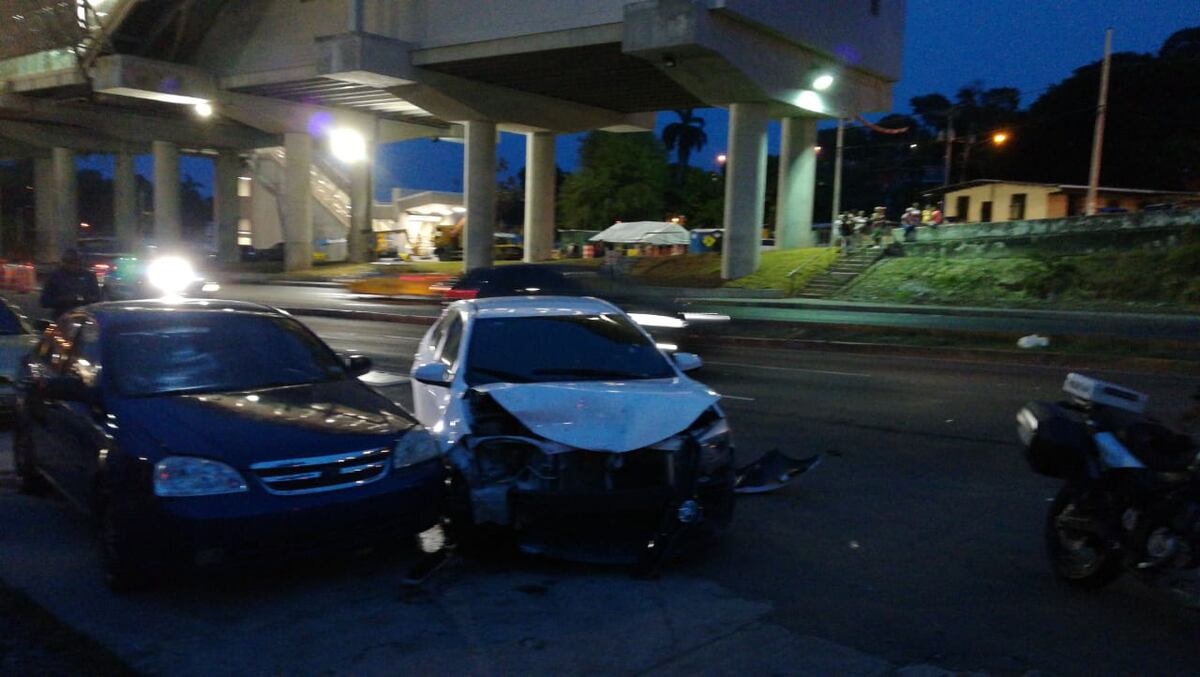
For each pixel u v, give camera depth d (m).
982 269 31.78
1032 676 4.07
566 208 73.25
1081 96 60.47
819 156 85.38
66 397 5.71
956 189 52.09
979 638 4.48
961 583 5.25
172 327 6.41
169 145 58.22
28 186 98.38
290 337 6.73
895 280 32.91
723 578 5.33
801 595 5.05
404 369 14.74
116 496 4.96
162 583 5.22
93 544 5.95
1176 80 57.25
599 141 71.81
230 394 5.79
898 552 5.80
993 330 19.55
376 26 39.81
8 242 79.94
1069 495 5.14
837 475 7.78
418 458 5.44
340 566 5.53
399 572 5.43
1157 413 10.55
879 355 17.86
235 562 4.79
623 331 6.96
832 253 37.38
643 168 70.81
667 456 5.42
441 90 40.16
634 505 5.31
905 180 82.00
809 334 20.00
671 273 39.88
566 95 45.12
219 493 4.80
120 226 66.69
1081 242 31.42
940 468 8.01
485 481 5.49
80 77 47.62
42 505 6.89
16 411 7.27
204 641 4.47
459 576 5.36
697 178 80.44
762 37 33.28
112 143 63.53
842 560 5.64
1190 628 4.62
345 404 5.79
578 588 5.15
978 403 11.44
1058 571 5.21
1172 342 16.33
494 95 42.62
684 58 32.25
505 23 35.69
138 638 4.50
